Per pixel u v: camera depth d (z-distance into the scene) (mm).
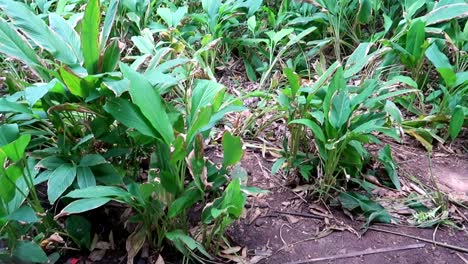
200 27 2420
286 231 1361
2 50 1173
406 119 1937
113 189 1113
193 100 1290
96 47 1267
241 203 1119
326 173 1450
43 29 1272
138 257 1236
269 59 2326
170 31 2035
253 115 1786
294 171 1569
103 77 1204
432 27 2104
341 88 1437
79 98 1273
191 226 1316
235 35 2434
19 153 1059
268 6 2750
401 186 1566
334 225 1387
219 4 2297
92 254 1246
